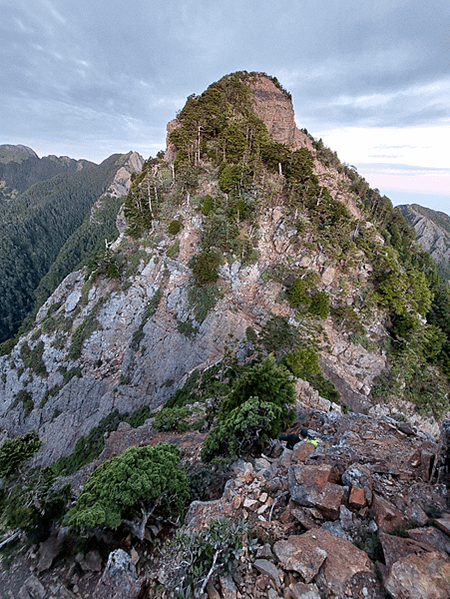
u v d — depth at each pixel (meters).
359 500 8.38
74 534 10.30
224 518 8.11
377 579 6.31
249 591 6.61
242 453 13.63
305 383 26.45
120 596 7.60
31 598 8.73
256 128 59.44
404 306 42.41
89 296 55.69
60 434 49.28
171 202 55.25
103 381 50.91
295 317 41.97
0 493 13.05
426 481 9.29
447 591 5.62
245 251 46.50
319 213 47.38
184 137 58.28
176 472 11.27
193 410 25.86
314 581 6.47
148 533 10.05
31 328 69.00
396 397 39.00
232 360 33.88
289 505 8.91
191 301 46.62
